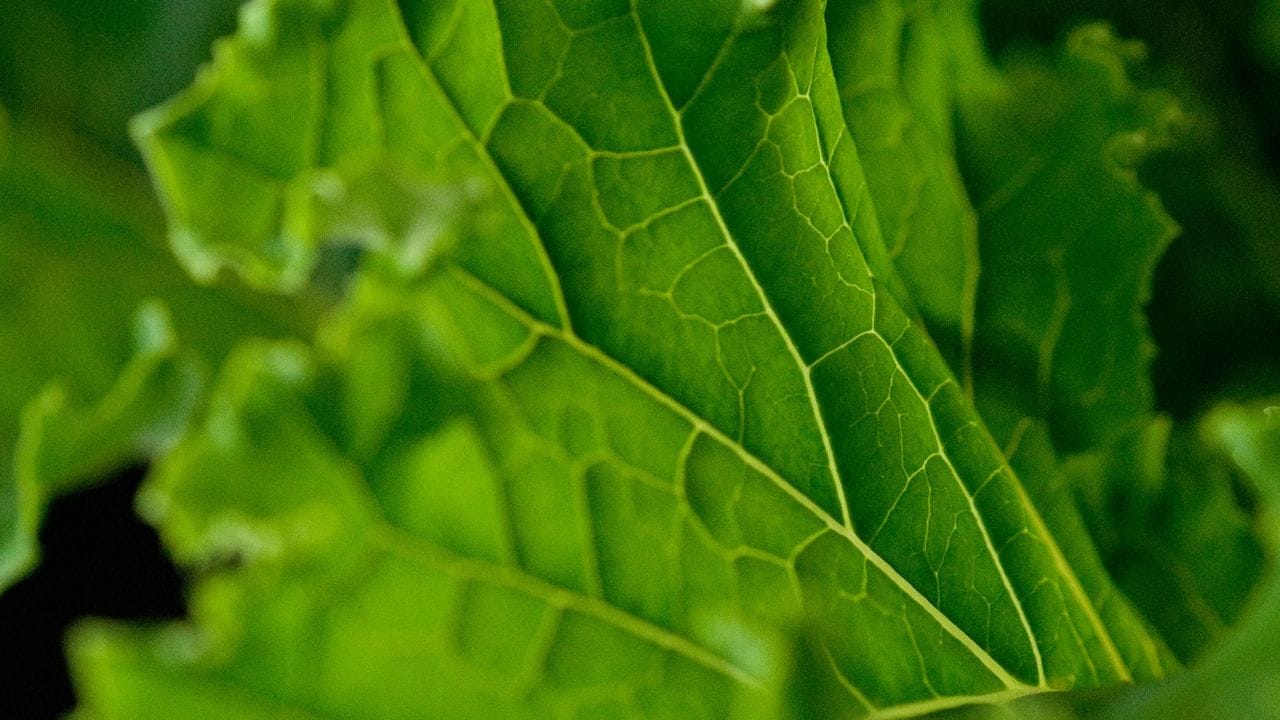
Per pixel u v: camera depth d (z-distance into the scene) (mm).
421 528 254
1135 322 289
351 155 257
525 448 257
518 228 258
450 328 256
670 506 260
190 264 257
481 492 256
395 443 254
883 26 281
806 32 259
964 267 285
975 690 264
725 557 260
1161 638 281
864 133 279
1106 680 272
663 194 260
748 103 260
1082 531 281
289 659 250
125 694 247
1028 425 282
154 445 271
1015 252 286
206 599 250
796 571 260
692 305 260
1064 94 292
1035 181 288
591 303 259
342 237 257
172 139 257
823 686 250
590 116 259
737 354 261
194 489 252
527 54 258
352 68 258
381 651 252
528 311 259
